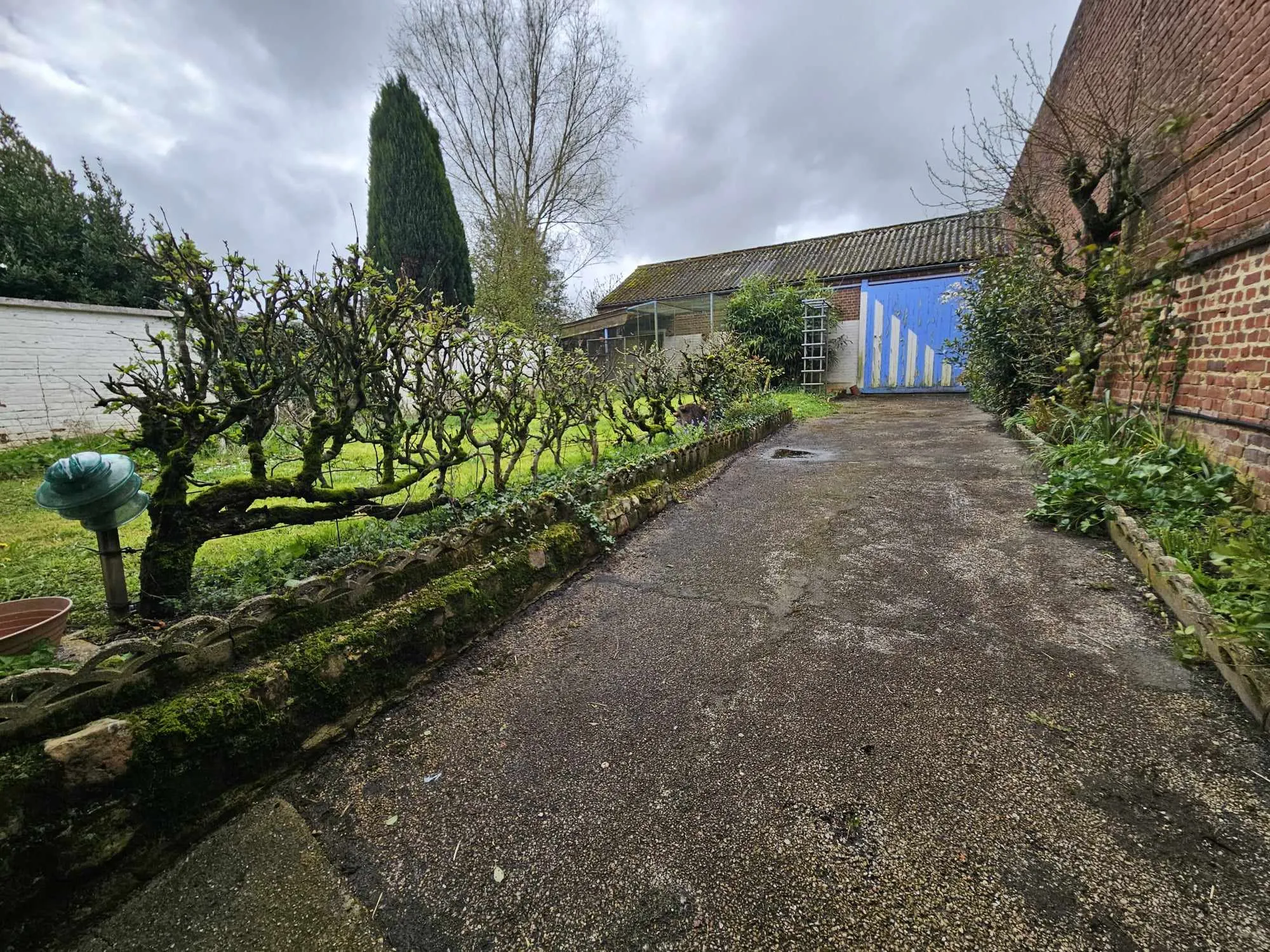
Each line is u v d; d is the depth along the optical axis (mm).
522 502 3303
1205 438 3574
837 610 2758
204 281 2242
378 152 12961
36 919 1299
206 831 1602
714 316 15539
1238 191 3277
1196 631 2186
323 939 1318
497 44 14938
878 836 1489
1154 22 4383
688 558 3535
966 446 6352
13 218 8852
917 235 15172
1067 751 1741
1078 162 5156
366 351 2748
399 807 1690
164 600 2240
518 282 14578
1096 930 1223
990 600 2730
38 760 1329
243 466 4746
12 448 6867
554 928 1315
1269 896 1269
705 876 1413
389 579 2391
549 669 2395
